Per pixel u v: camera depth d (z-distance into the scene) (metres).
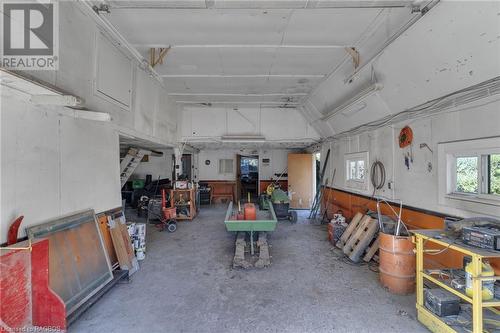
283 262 3.97
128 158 7.08
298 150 10.57
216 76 5.11
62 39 2.59
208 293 3.01
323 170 7.67
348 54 4.02
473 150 2.71
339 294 2.97
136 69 4.45
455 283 2.23
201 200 9.86
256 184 12.57
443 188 3.10
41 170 2.37
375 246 3.91
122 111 3.98
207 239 5.31
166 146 6.97
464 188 2.94
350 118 5.28
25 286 1.88
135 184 9.45
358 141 5.45
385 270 3.09
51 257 2.35
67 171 2.74
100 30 3.25
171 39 3.58
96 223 3.11
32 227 2.21
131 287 3.17
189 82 5.50
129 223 4.18
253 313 2.59
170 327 2.37
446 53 2.64
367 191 5.02
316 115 6.86
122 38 3.53
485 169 2.67
